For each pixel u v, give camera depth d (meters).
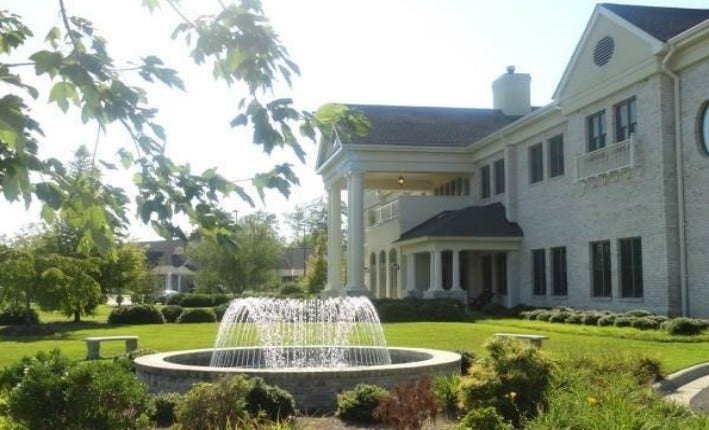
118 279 34.06
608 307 27.22
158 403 9.98
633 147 25.05
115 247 4.58
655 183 24.17
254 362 15.07
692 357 15.37
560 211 31.25
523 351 9.14
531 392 8.89
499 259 38.00
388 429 9.59
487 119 45.38
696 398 11.62
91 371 7.30
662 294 23.75
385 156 40.34
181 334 24.91
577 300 29.64
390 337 21.86
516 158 36.09
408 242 38.62
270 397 10.06
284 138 4.32
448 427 8.47
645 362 12.88
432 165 40.78
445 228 35.28
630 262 26.00
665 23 25.11
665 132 23.77
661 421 7.23
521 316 30.00
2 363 16.84
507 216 36.16
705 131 22.47
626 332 20.66
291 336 22.91
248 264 59.09
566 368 10.28
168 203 4.58
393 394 9.41
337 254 46.62
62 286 26.94
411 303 31.48
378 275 47.22
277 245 62.72
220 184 4.59
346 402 10.20
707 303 22.14
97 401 7.24
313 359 15.58
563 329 22.80
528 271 34.50
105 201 4.50
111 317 31.81
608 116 27.11
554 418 7.43
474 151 40.44
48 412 7.12
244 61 4.14
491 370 9.09
